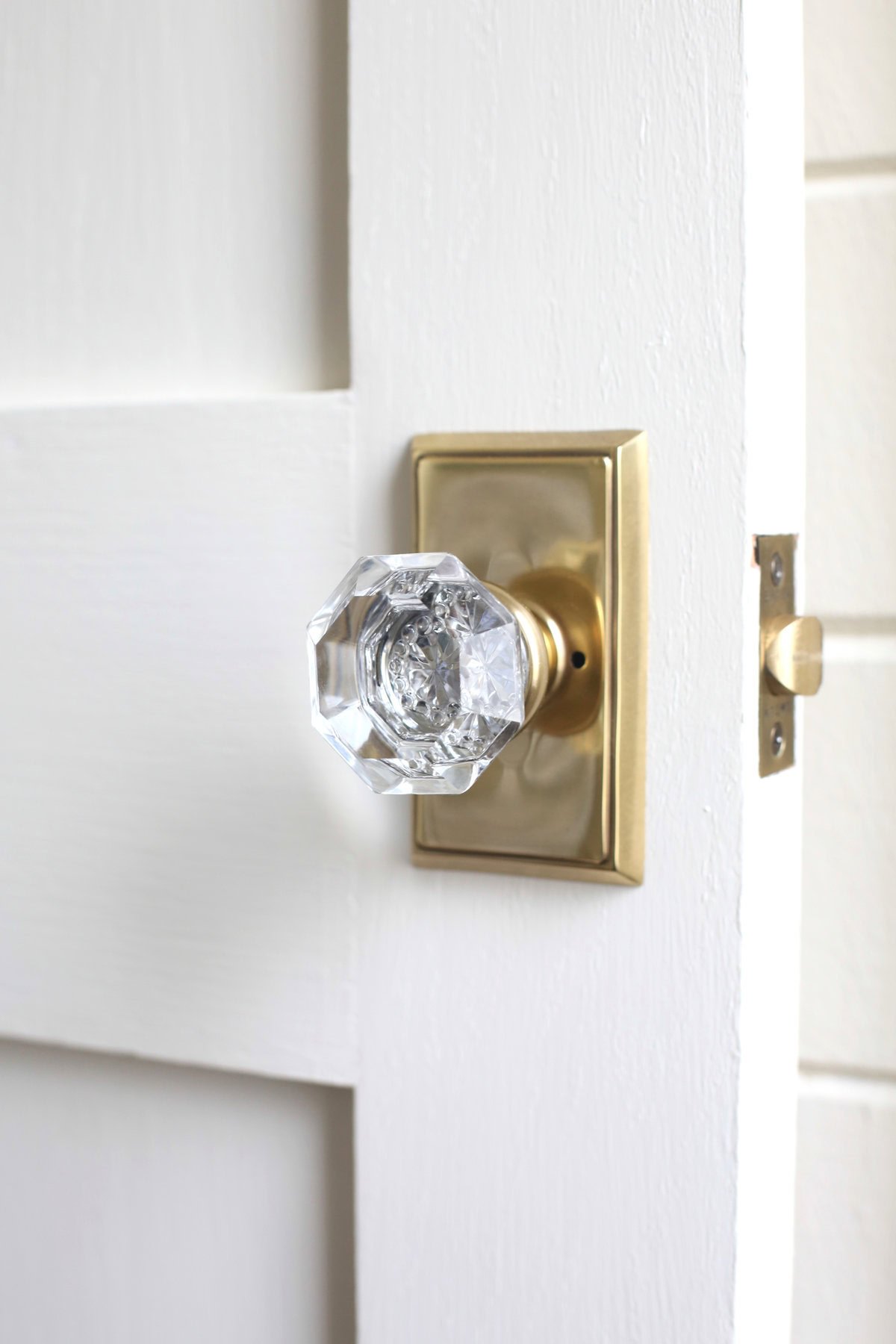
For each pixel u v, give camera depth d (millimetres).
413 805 587
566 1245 583
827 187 718
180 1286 649
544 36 565
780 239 576
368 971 600
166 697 617
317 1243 632
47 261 641
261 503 601
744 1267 576
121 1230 656
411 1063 596
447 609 512
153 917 623
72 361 640
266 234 616
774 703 586
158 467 611
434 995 593
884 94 710
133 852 624
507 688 513
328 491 593
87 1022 633
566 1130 582
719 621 559
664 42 556
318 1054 606
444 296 578
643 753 565
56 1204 664
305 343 613
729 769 561
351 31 582
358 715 519
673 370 559
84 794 628
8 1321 672
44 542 626
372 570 520
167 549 612
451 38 573
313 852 604
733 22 550
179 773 617
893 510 718
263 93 614
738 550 557
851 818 732
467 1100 591
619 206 562
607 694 565
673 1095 572
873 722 727
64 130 636
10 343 646
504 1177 588
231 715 609
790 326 585
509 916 584
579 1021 579
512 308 572
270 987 611
